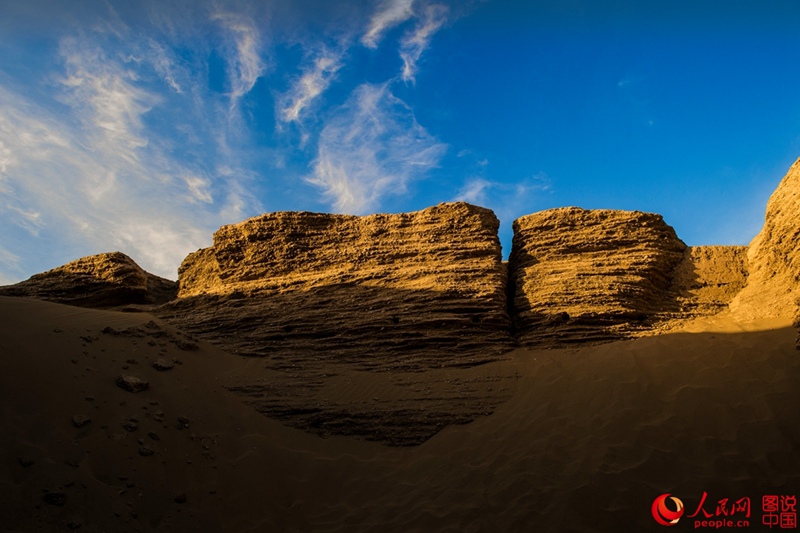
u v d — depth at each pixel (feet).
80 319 47.60
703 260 56.29
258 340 52.54
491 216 61.57
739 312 46.62
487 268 55.52
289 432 41.22
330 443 40.55
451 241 59.21
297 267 61.93
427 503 33.76
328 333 52.13
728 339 41.39
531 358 47.29
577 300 51.31
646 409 36.81
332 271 60.03
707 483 30.35
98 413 36.55
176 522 31.99
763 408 33.86
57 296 66.80
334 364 48.75
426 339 49.80
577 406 38.99
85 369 39.91
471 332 50.24
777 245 47.85
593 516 29.78
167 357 45.60
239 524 33.17
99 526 29.63
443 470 36.55
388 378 46.09
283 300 57.11
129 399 38.86
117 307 67.31
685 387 37.55
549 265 56.90
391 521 32.91
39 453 31.91
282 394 44.45
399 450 39.63
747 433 32.68
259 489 35.78
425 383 45.01
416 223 61.57
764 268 50.16
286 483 36.73
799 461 30.17
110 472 33.01
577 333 48.70
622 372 40.88
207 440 38.37
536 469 34.22
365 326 51.67
